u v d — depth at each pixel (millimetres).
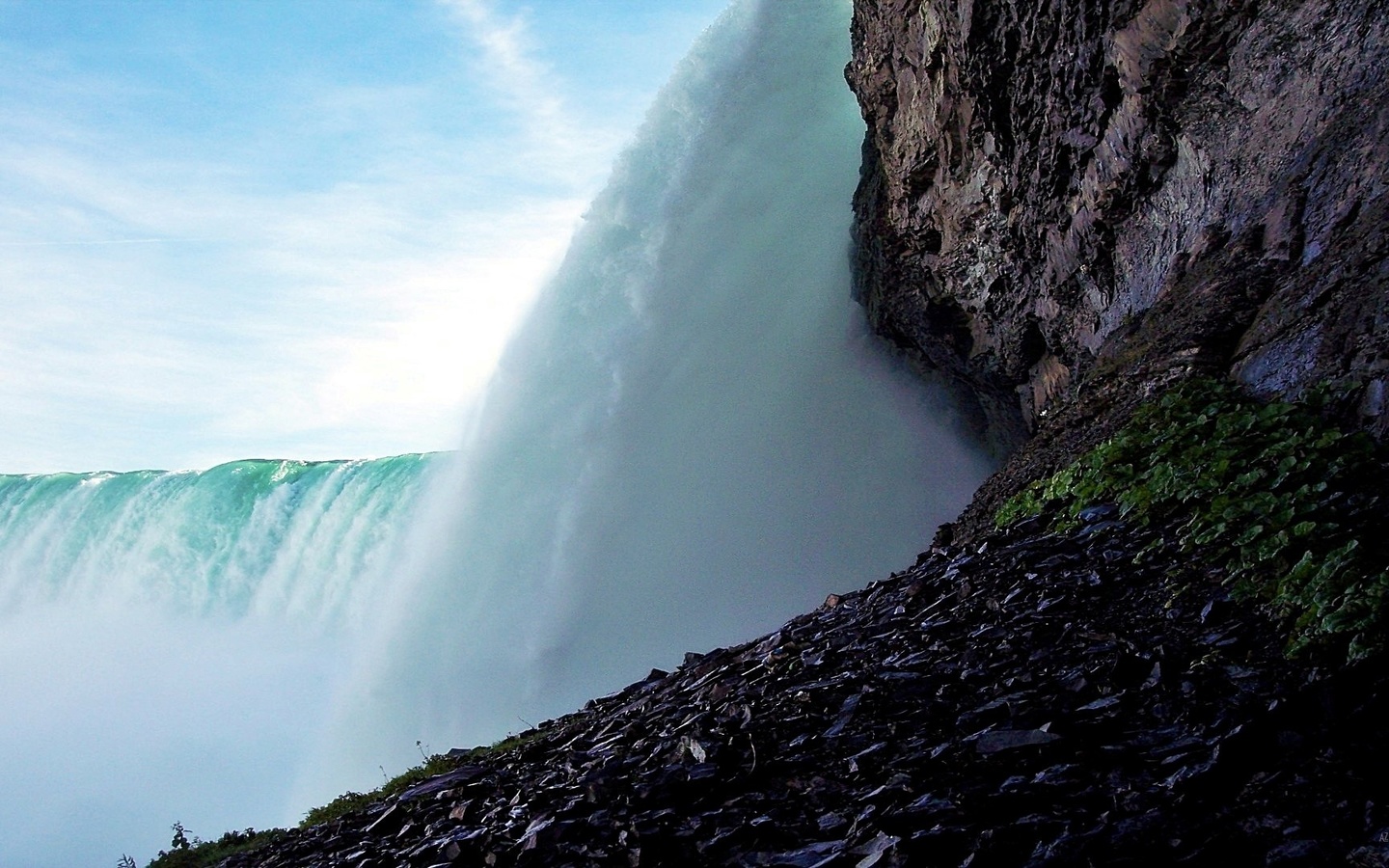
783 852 5168
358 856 7789
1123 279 15430
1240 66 12078
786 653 8969
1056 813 4703
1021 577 8328
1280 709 4941
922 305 24391
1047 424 12711
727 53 34594
